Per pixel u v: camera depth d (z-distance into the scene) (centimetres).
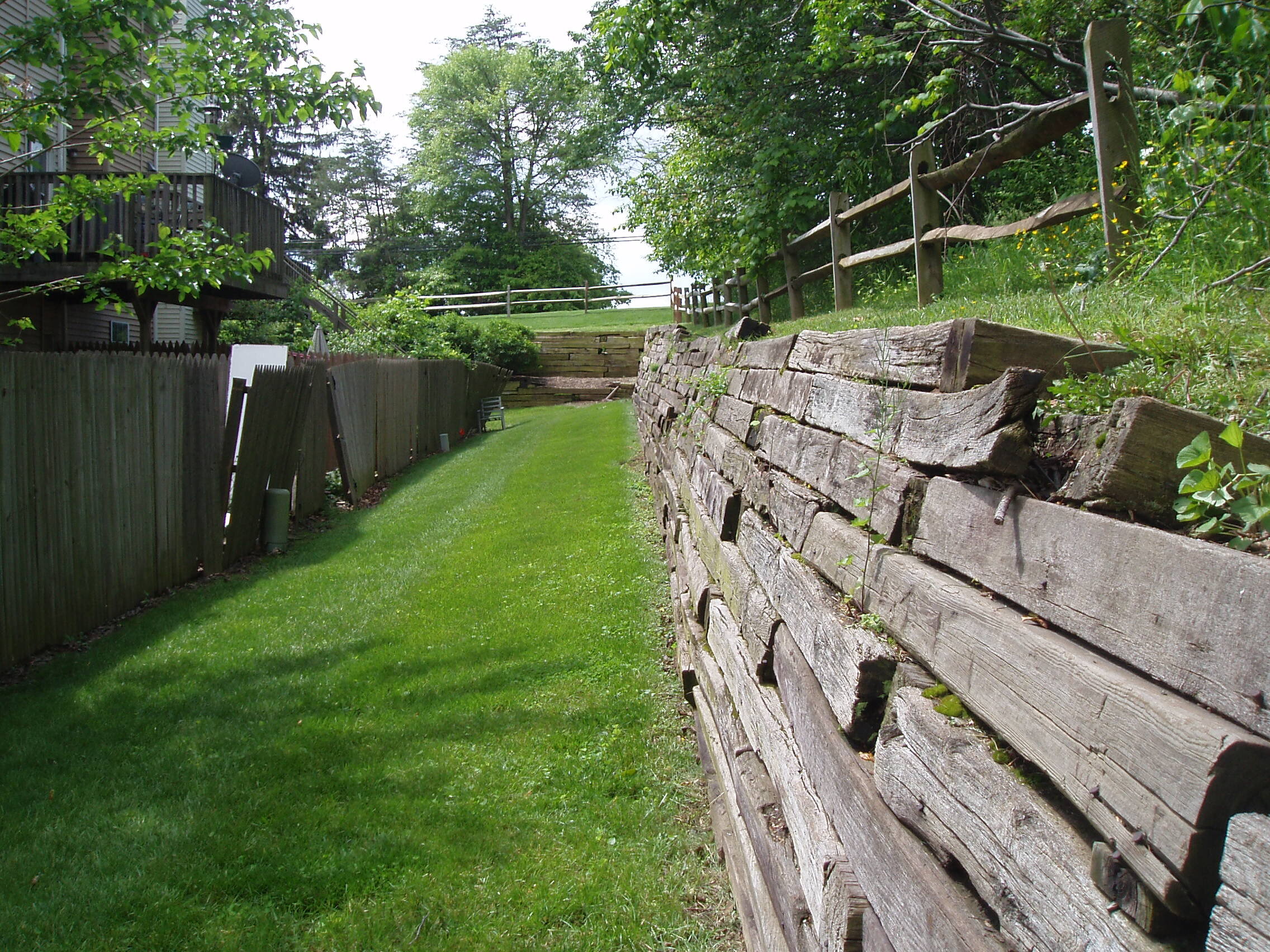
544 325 3616
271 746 446
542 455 1519
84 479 624
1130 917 104
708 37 1386
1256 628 96
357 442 1255
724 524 409
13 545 550
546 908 312
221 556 829
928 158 573
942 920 137
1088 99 412
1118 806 107
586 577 716
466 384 2122
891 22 980
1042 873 118
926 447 197
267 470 920
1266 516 117
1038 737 127
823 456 276
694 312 2258
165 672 554
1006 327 188
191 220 1304
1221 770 92
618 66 1210
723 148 1384
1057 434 160
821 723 211
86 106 660
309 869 341
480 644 582
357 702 500
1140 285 329
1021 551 150
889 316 480
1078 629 130
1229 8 287
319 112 734
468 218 5594
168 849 357
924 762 154
